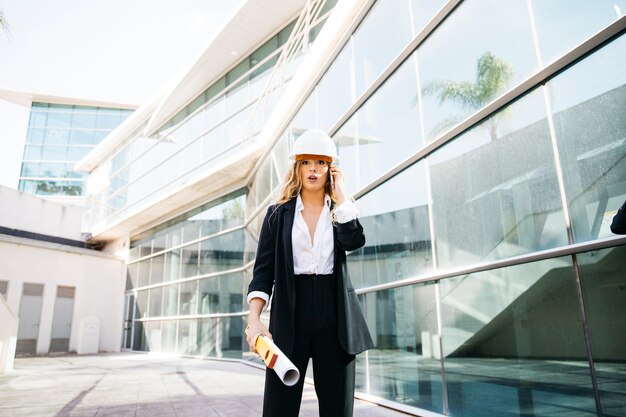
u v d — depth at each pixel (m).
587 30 3.04
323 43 7.97
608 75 2.87
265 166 12.19
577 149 3.08
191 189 15.53
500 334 3.60
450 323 4.25
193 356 14.77
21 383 7.93
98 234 21.27
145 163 20.44
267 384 1.50
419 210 4.97
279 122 10.76
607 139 2.86
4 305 9.87
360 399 5.77
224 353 13.39
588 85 3.01
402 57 5.55
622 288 2.66
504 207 3.74
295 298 1.52
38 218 19.25
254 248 12.46
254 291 1.56
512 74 3.77
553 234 3.22
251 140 13.66
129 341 19.14
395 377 5.11
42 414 4.97
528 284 3.37
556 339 3.08
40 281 16.41
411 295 4.95
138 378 8.68
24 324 15.67
